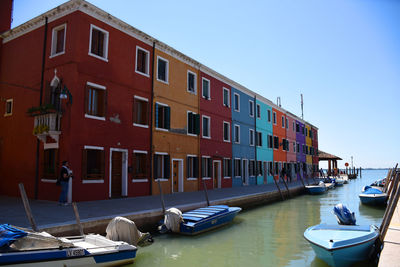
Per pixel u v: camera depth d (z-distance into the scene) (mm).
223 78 24016
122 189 14445
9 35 15625
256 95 29562
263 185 26703
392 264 5551
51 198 12438
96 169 13242
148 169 15867
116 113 14281
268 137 31703
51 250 6059
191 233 10086
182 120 18891
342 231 8375
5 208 10383
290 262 7734
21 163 13977
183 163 18672
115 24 14570
